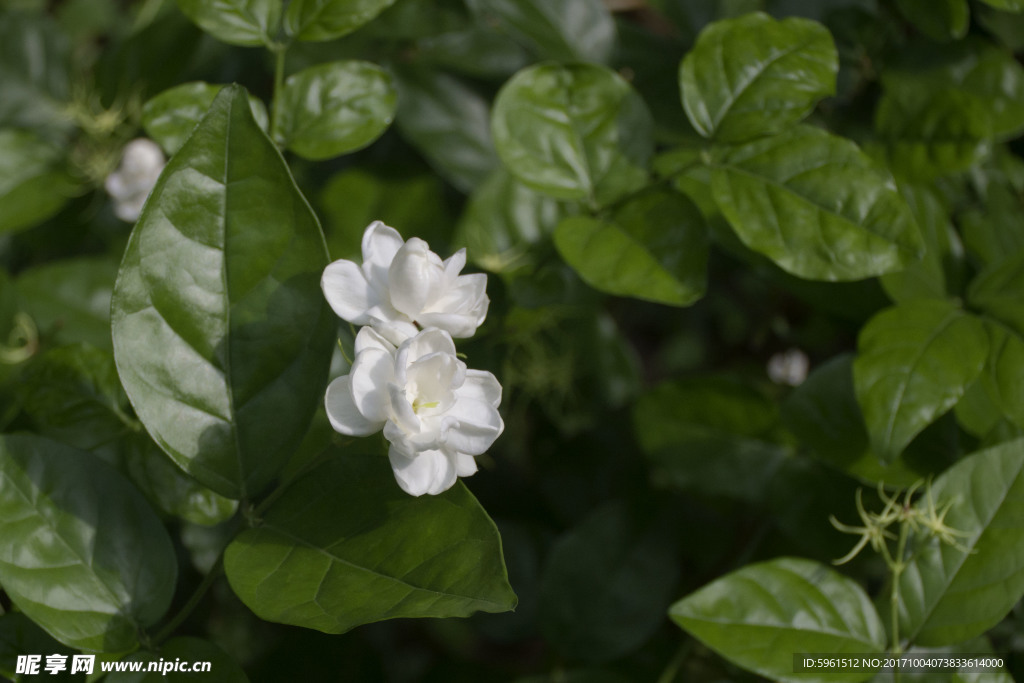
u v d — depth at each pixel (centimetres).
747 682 56
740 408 57
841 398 55
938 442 54
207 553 57
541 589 57
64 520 48
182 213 47
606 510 58
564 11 59
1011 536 51
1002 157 60
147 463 51
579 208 53
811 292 57
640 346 86
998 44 59
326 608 47
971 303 54
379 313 47
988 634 55
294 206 48
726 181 52
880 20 60
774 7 61
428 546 47
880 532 51
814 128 52
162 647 48
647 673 58
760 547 58
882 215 51
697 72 52
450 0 59
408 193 59
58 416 52
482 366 56
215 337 48
